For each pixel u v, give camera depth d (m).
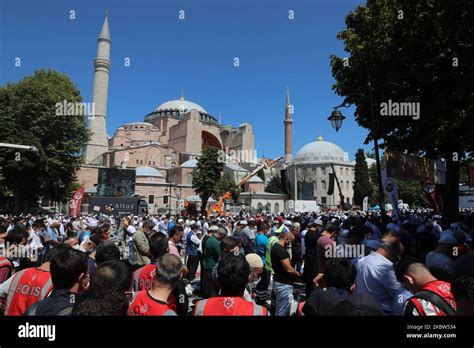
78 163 49.34
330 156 108.31
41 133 42.88
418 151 18.17
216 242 9.09
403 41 15.77
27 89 44.03
